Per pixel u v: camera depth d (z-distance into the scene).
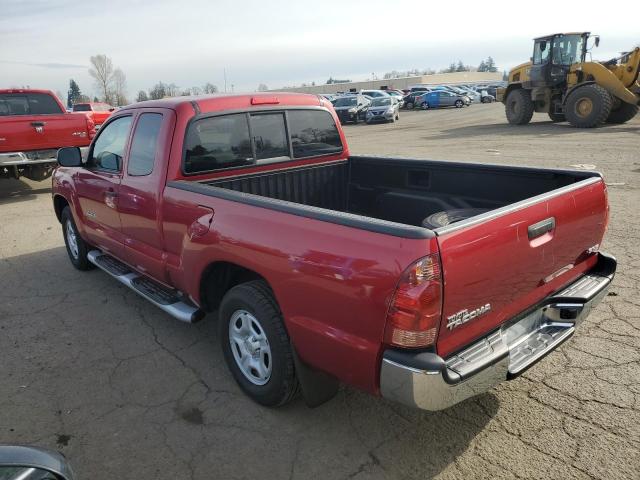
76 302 5.05
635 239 6.02
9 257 6.59
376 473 2.71
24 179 13.25
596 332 4.01
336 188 4.98
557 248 2.97
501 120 25.62
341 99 31.50
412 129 23.91
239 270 3.44
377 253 2.30
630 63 18.14
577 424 3.01
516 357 2.82
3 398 3.48
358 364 2.48
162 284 4.17
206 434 3.06
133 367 3.83
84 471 2.79
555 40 18.89
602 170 10.21
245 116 4.16
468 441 2.92
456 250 2.29
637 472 2.64
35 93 11.02
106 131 4.64
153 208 3.83
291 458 2.84
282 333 2.94
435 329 2.29
